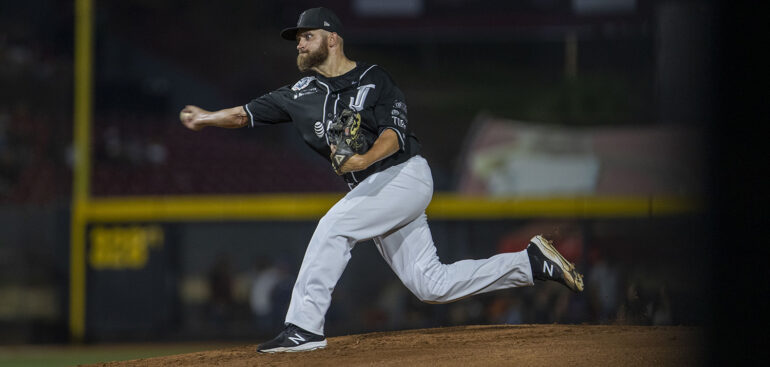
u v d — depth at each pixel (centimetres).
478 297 4031
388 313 4344
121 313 4481
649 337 1455
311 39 1388
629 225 4041
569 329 1582
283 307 4400
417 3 6700
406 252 1448
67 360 3681
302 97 1409
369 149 1378
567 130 4984
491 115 5794
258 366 1326
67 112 5812
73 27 6400
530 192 4859
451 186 5312
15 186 5144
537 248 1454
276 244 4509
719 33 1588
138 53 6638
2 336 4431
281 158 6128
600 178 4784
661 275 3297
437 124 5841
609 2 5969
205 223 4516
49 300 4497
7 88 5722
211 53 6962
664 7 4597
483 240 4344
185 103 6619
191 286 4538
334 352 1393
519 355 1338
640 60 5628
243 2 6962
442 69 6538
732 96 1569
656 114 4947
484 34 6481
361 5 6812
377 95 1383
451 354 1357
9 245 4503
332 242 1380
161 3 6831
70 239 4516
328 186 5859
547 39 6306
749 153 1535
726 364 1338
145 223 4516
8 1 6297
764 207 1531
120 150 5591
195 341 4447
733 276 1484
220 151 5941
